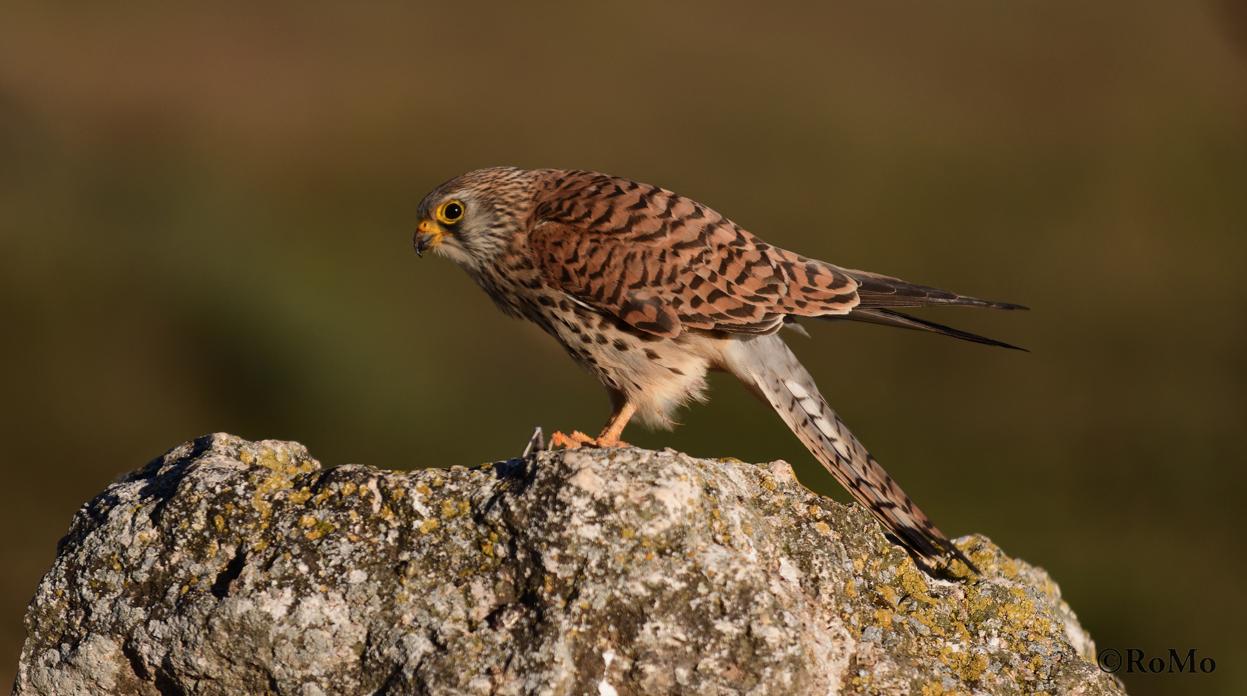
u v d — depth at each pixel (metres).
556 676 4.37
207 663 4.62
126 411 14.66
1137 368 14.86
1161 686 10.59
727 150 20.62
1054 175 19.52
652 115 21.56
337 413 14.77
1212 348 15.22
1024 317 16.03
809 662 4.50
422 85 21.61
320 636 4.57
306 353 15.45
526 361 15.45
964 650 4.96
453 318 16.22
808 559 4.95
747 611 4.44
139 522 4.81
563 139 20.89
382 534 4.65
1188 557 11.73
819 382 14.59
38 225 18.02
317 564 4.61
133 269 16.97
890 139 20.75
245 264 17.09
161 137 20.22
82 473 13.96
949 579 5.36
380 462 14.11
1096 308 16.19
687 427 13.38
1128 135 20.61
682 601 4.44
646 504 4.48
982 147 20.19
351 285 16.84
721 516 4.64
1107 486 12.86
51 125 20.45
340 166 20.05
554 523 4.50
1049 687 4.94
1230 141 20.19
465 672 4.43
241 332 15.65
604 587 4.44
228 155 19.91
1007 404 14.27
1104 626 11.05
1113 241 17.77
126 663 4.75
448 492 4.70
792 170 19.81
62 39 22.75
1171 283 16.61
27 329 15.84
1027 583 5.70
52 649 4.84
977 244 17.92
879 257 17.61
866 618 4.90
